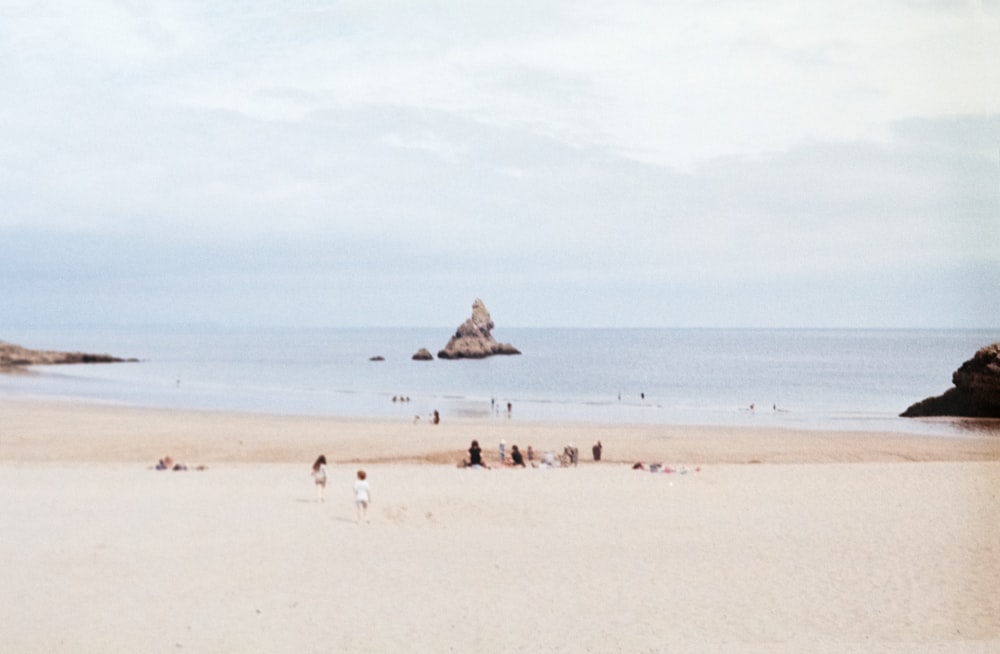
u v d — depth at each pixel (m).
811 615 16.22
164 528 23.03
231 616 16.06
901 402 89.06
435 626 15.58
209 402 78.69
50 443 44.72
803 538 22.31
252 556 20.30
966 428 58.22
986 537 22.20
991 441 49.25
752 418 68.81
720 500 27.45
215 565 19.52
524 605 16.80
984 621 15.80
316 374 130.88
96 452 41.97
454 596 17.38
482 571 19.20
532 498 27.64
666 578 18.70
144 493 28.44
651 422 63.78
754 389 106.06
